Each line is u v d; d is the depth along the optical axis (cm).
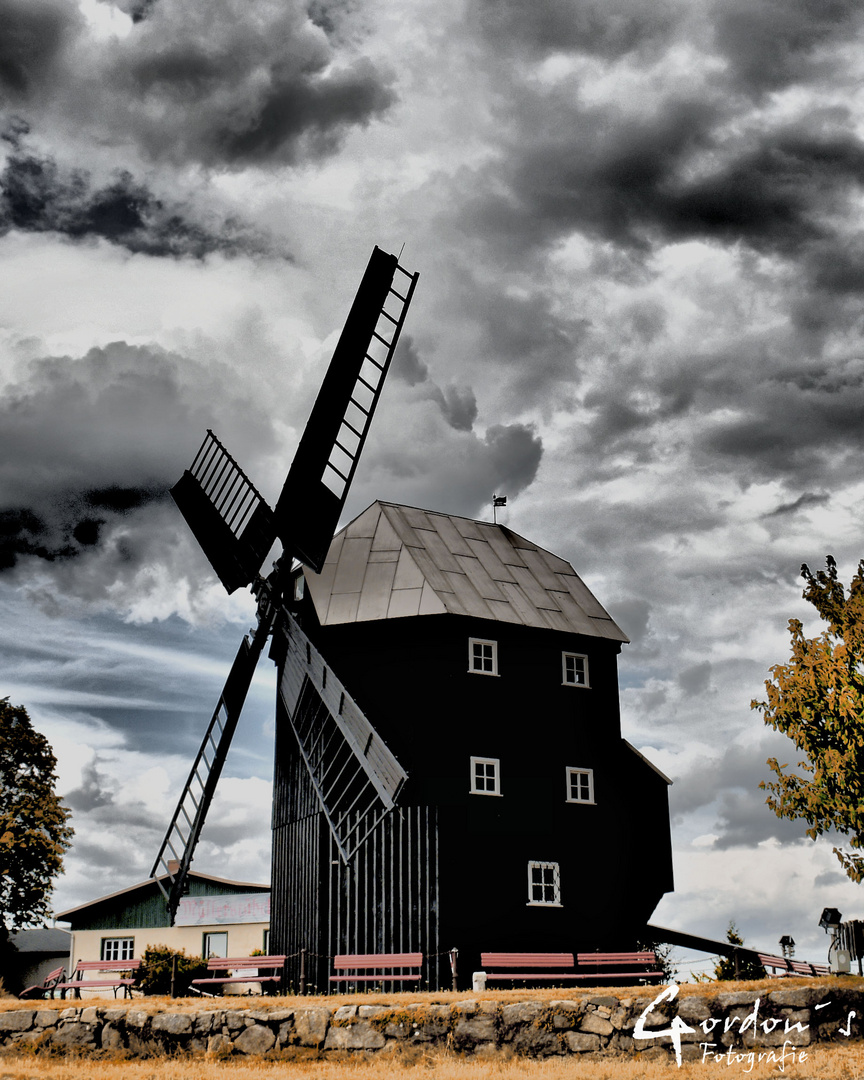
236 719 3538
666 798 3534
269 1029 2220
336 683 3152
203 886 5706
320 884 3122
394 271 3328
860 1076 1959
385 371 3262
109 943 5556
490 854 3169
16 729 4881
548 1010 2206
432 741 3206
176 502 3912
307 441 3294
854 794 2498
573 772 3403
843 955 2484
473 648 3353
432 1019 2203
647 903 3394
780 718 2614
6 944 5550
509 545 3888
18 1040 2264
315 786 3175
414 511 3800
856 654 2572
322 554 3186
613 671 3631
